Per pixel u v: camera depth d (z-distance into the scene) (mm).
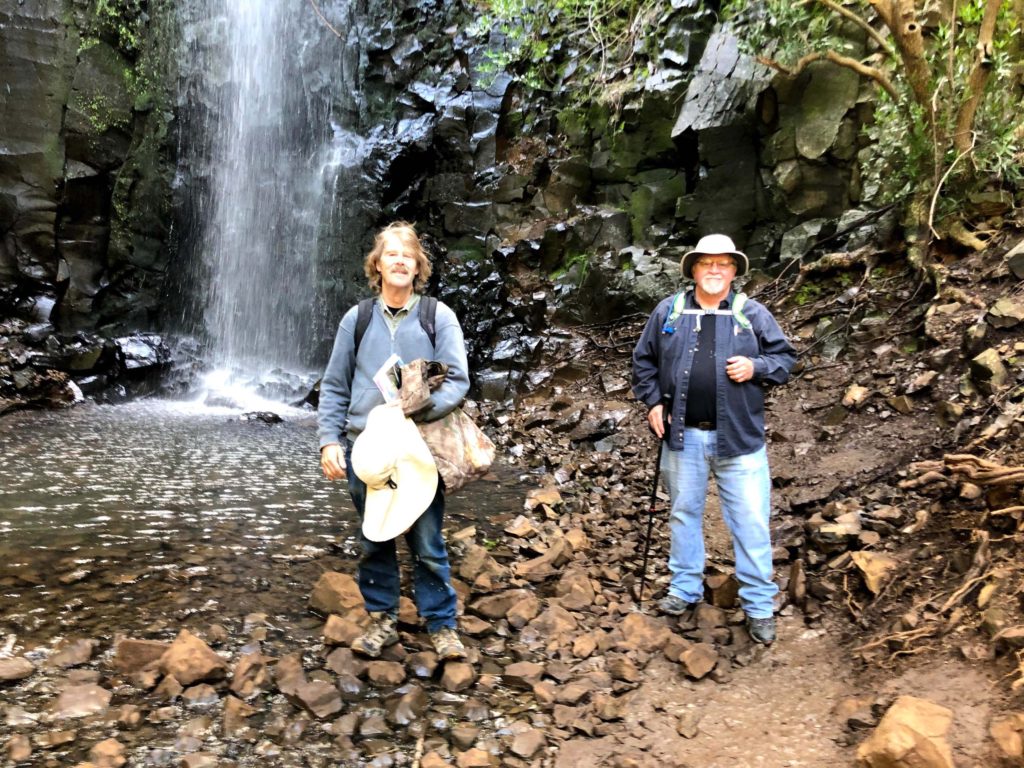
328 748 2609
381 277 3121
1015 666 2654
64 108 9711
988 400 4809
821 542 3947
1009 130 6387
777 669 3156
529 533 4938
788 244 8180
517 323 9531
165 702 2832
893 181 7488
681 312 3480
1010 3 6926
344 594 3674
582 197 10148
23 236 9656
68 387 9062
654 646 3357
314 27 12008
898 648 3000
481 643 3428
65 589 3836
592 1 10125
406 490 2922
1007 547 3264
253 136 11500
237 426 8406
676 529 3635
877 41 6840
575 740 2717
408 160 10906
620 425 7316
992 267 6207
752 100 8266
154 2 10469
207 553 4414
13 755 2457
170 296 10812
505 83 10703
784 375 3361
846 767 2484
